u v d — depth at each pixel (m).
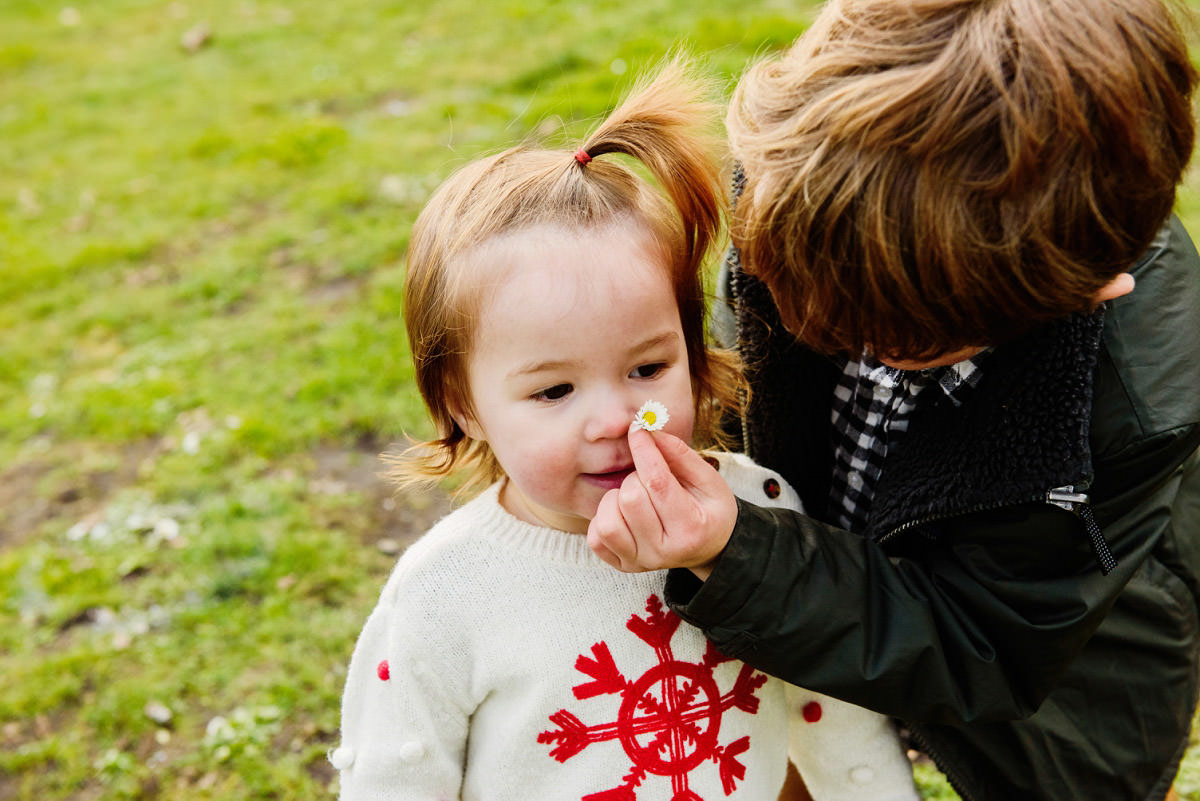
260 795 2.33
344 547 2.98
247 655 2.68
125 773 2.42
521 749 1.14
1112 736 1.25
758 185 0.94
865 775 1.30
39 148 6.09
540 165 1.12
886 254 0.85
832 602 1.03
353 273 4.34
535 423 1.03
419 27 6.86
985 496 1.02
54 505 3.34
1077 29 0.80
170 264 4.68
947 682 1.05
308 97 6.12
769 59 1.06
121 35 7.91
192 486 3.30
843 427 1.29
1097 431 1.00
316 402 3.59
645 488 0.97
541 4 6.68
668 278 1.07
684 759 1.15
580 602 1.13
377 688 1.18
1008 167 0.80
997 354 1.01
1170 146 0.85
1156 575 1.21
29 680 2.67
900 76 0.83
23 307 4.51
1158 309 1.02
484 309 1.04
